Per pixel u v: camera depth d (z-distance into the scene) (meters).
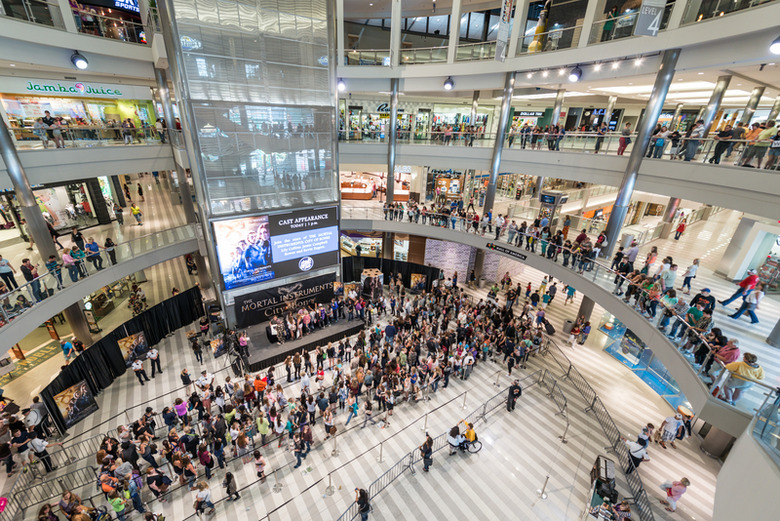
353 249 26.98
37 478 10.72
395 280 24.25
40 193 19.59
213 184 15.67
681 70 12.55
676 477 11.50
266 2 15.07
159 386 14.59
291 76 16.39
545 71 17.00
